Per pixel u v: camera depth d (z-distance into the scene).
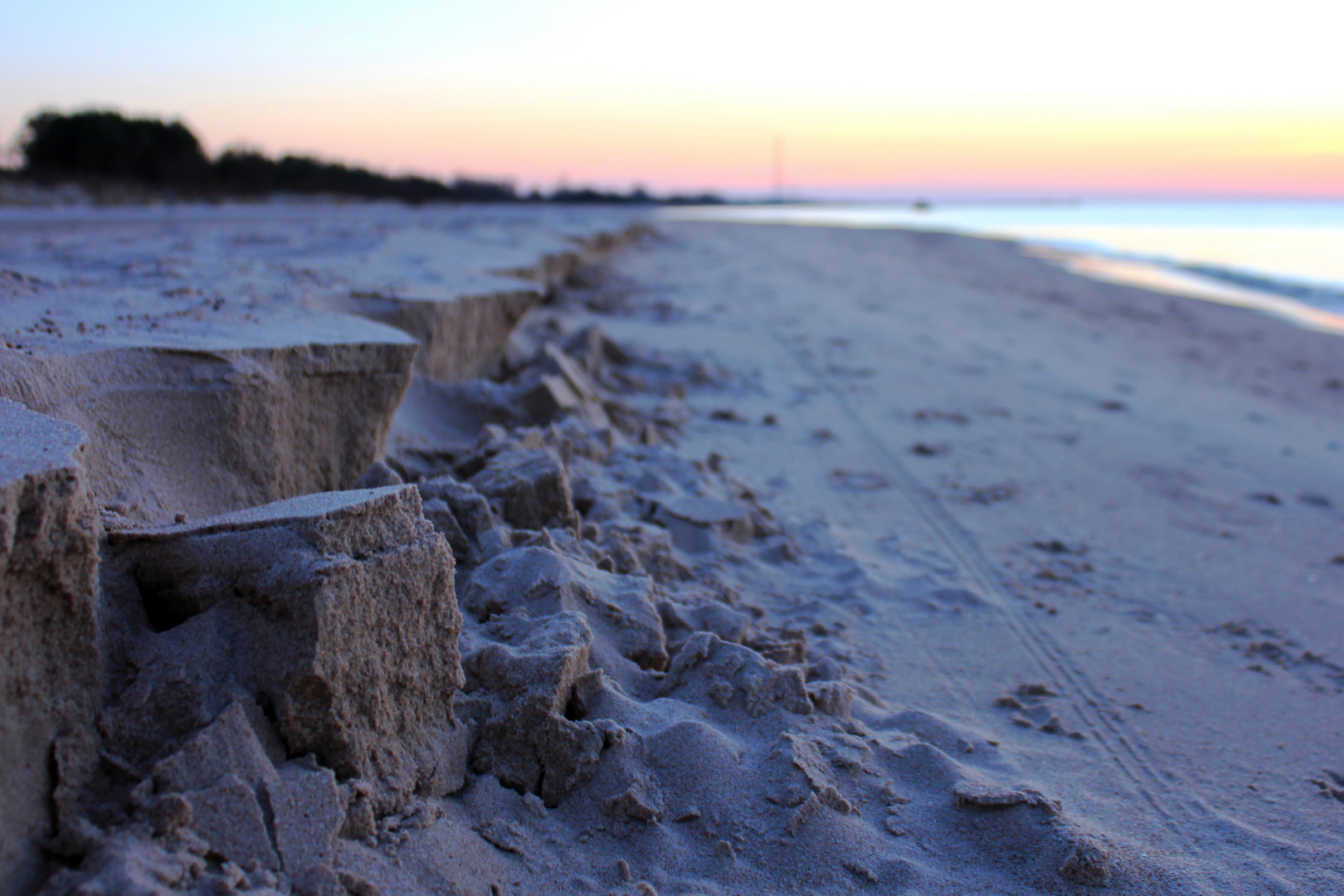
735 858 2.36
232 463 3.28
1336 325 16.56
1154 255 31.14
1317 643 4.29
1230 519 6.05
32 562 1.78
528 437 4.63
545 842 2.33
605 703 2.70
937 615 4.30
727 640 3.33
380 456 4.04
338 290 5.33
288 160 41.06
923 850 2.49
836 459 6.74
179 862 1.78
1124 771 3.11
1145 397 9.69
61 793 1.83
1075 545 5.37
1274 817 2.89
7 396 2.65
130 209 22.84
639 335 10.34
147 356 3.13
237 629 2.13
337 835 2.01
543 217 25.22
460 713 2.51
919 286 18.22
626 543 3.90
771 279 17.27
